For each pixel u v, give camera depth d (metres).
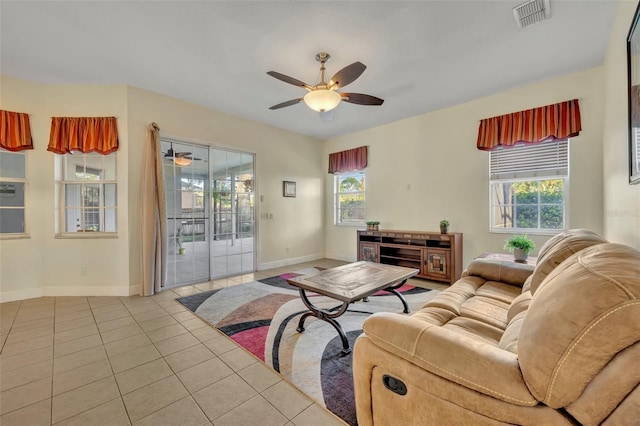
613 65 2.49
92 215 3.72
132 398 1.69
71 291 3.59
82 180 3.69
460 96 3.90
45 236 3.55
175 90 3.74
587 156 3.20
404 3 2.15
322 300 3.38
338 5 2.17
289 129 5.46
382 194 5.21
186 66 3.10
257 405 1.63
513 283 2.38
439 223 4.42
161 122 3.85
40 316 2.91
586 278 0.83
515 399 0.85
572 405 0.76
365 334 1.26
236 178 4.79
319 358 2.12
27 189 3.45
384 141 5.17
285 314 2.96
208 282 4.23
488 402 0.90
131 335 2.50
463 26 2.42
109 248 3.62
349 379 1.87
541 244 3.54
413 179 4.76
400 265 4.57
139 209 3.69
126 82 3.51
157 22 2.37
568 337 0.75
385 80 3.40
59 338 2.44
